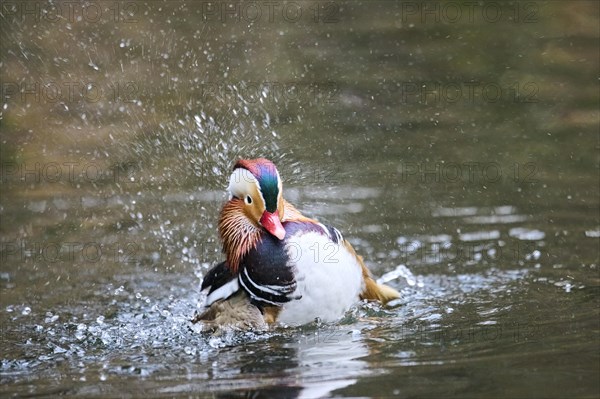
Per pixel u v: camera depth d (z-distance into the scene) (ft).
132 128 53.98
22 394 25.72
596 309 31.35
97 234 44.09
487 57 65.16
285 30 68.44
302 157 50.70
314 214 44.32
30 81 59.16
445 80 62.03
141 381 26.58
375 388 24.67
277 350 29.22
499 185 47.75
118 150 52.47
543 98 58.95
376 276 37.50
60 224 45.44
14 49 61.77
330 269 31.40
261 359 28.27
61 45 61.46
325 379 25.76
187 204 46.78
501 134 54.44
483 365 26.13
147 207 46.50
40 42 62.23
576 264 37.32
